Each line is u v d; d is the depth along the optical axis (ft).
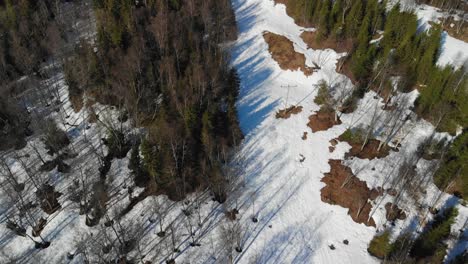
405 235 186.19
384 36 270.26
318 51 285.43
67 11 306.35
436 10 307.37
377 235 191.31
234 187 206.39
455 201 202.18
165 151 190.90
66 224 191.83
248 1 341.41
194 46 260.62
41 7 286.05
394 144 228.84
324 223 196.54
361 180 212.23
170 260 176.86
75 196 199.00
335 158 223.51
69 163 215.72
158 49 255.09
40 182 206.69
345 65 272.92
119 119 225.76
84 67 235.81
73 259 179.32
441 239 180.96
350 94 254.47
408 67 255.50
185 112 206.59
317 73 271.08
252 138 232.32
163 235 185.16
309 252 184.03
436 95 232.73
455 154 210.38
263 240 186.39
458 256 171.63
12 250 184.14
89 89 237.86
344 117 245.65
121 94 224.33
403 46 259.19
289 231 191.11
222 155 214.28
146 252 179.93
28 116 237.66
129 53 239.71
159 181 197.16
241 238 186.09
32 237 188.44
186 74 238.89
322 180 213.46
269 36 297.12
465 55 264.72
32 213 196.65
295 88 267.39
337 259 182.29
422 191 205.87
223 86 247.50
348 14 291.17
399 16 272.92
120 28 252.62
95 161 214.90
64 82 256.93
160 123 205.46
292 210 199.82
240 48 295.48
